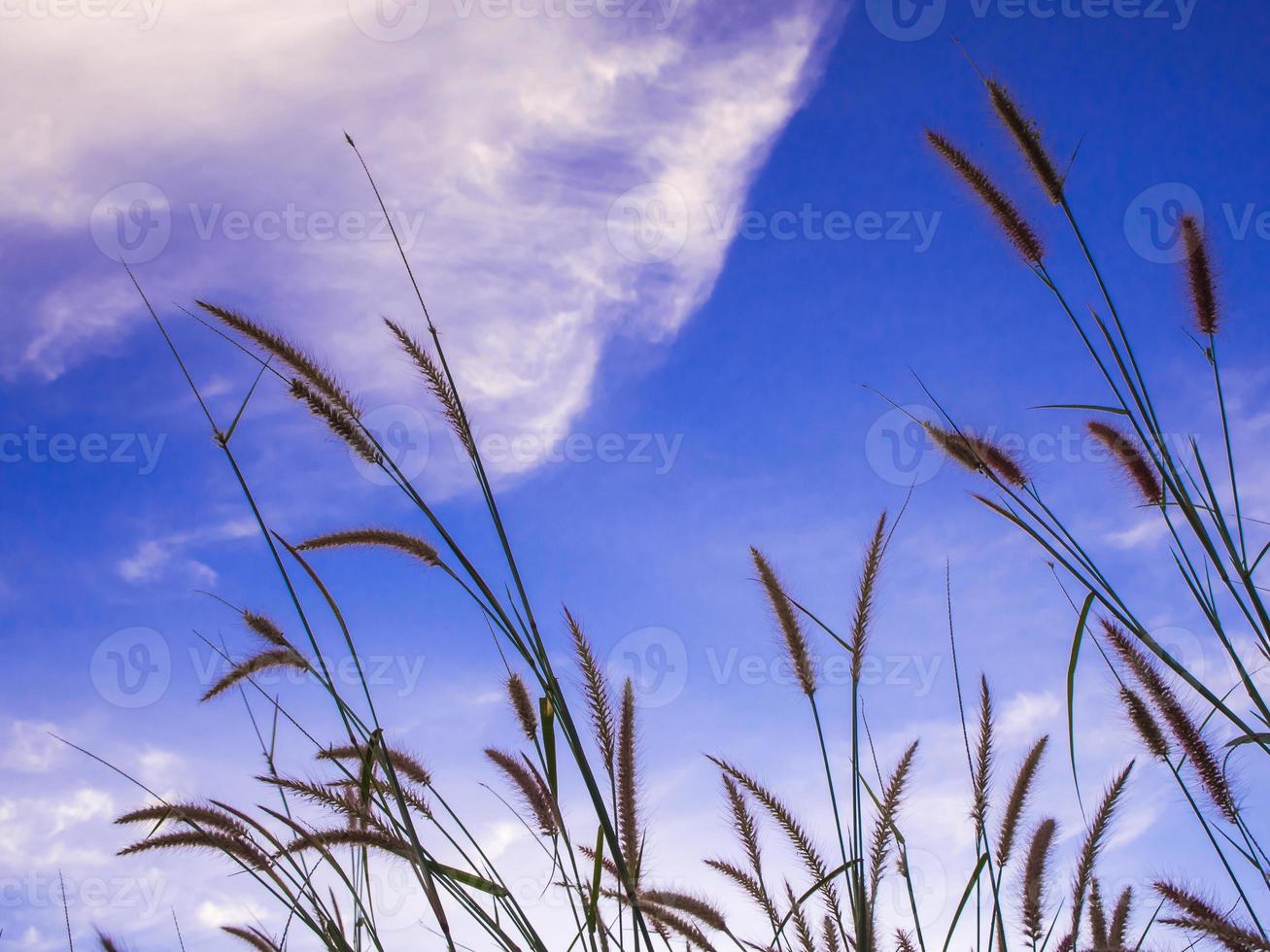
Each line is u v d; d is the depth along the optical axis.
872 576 1.48
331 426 1.45
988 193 1.58
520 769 1.53
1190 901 1.35
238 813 1.46
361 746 1.45
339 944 1.43
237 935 1.48
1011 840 1.55
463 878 1.43
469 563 1.41
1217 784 1.41
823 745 1.49
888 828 1.53
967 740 1.56
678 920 1.55
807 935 1.59
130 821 1.47
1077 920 1.51
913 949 1.58
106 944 1.41
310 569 1.46
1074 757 1.47
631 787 1.49
